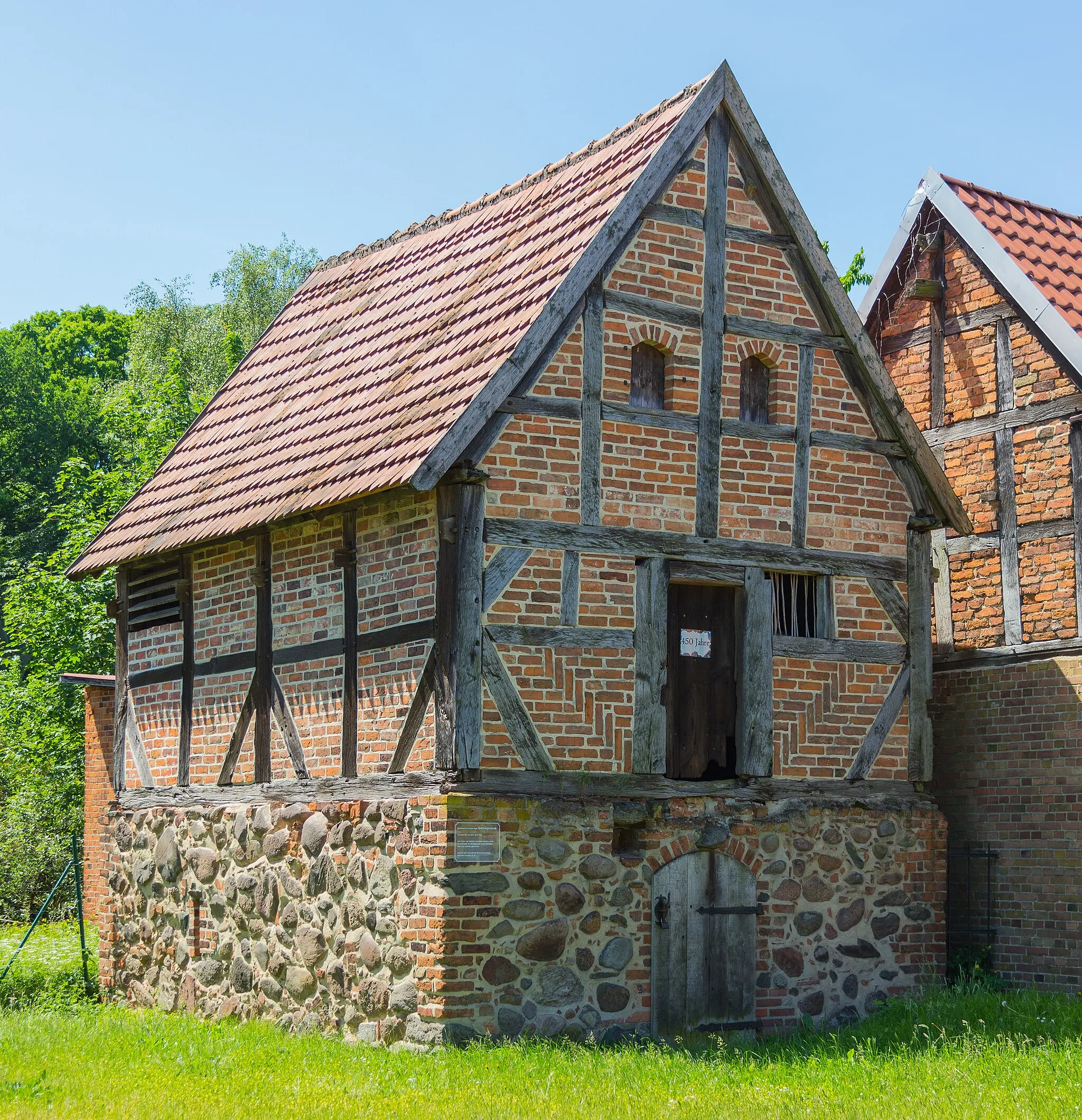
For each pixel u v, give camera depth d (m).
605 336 12.48
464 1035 11.12
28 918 21.97
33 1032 12.34
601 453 12.35
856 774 13.46
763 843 12.81
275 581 13.93
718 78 13.23
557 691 11.90
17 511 42.03
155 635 16.02
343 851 12.38
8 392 43.94
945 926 13.78
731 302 13.20
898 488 14.05
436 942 11.17
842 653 13.53
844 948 13.11
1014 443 14.89
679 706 12.96
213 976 14.05
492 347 12.25
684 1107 9.22
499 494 11.84
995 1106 9.23
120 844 16.06
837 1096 9.66
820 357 13.66
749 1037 12.48
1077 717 14.02
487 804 11.41
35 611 27.98
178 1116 8.98
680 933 12.28
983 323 15.34
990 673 14.88
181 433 32.12
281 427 15.30
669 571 12.61
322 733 13.05
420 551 12.04
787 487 13.36
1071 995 13.59
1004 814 14.63
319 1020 12.45
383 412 13.16
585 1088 9.83
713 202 13.18
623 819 12.06
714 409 13.01
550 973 11.57
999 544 14.92
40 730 26.14
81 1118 8.94
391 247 17.92
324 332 17.09
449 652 11.55
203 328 42.62
